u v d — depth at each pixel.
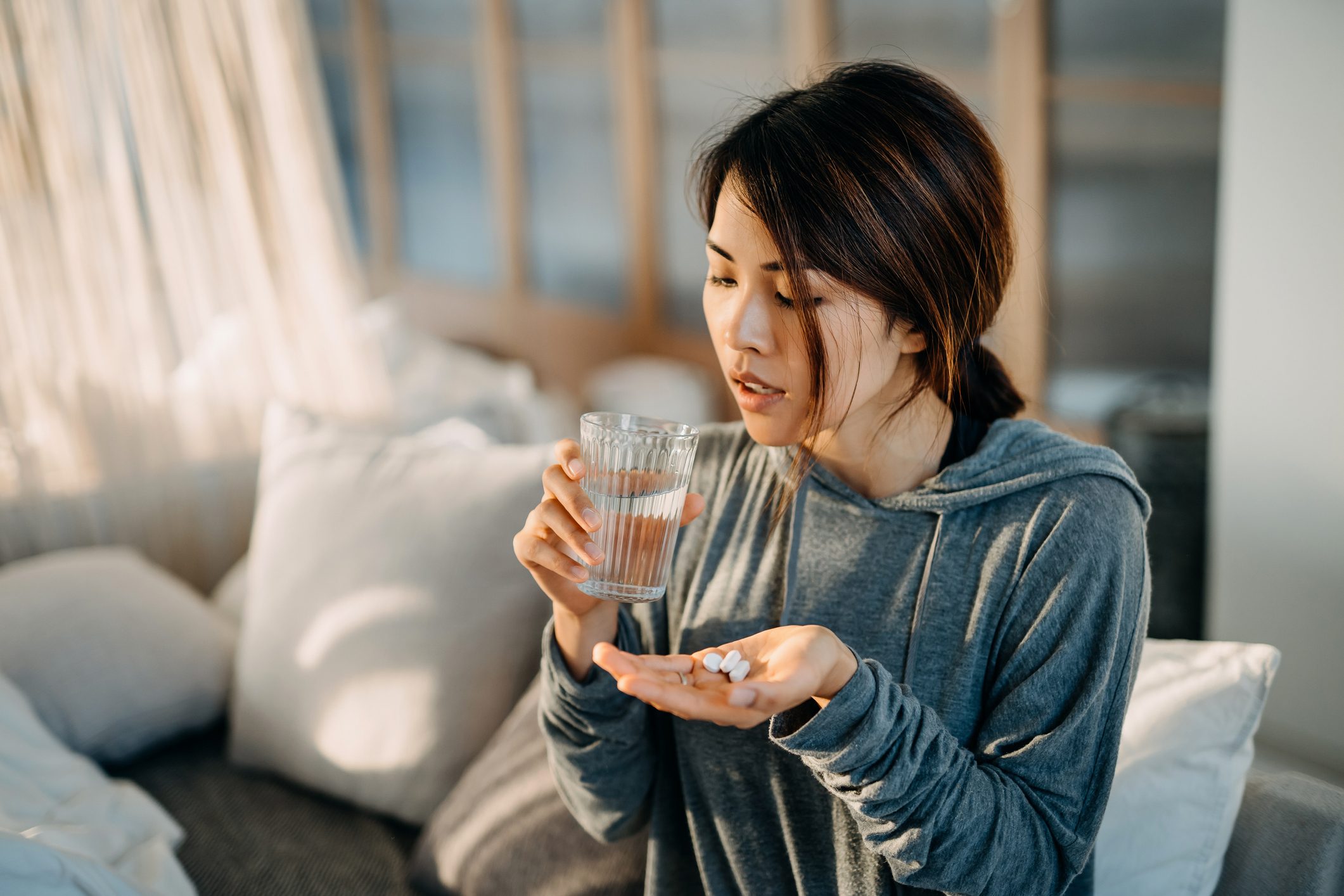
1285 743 1.71
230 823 1.37
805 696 0.66
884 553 0.88
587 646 0.89
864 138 0.73
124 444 1.79
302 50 1.87
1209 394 2.46
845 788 0.72
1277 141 1.60
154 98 1.75
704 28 3.50
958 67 2.86
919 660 0.84
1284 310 1.63
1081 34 2.57
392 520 1.44
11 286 1.67
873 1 3.05
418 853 1.25
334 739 1.38
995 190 0.78
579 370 4.10
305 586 1.46
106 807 1.24
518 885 1.14
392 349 3.06
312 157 1.90
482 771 1.26
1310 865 0.91
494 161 4.03
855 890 0.86
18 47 1.63
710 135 0.91
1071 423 2.70
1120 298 2.60
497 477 1.43
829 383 0.76
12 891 0.94
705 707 0.63
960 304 0.78
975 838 0.73
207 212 1.83
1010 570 0.83
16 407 1.70
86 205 1.71
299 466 1.56
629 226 3.83
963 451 0.90
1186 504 2.37
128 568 1.61
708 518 1.00
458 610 1.37
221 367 1.86
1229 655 1.00
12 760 1.25
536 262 4.16
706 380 3.74
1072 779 0.78
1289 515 1.68
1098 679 0.78
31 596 1.50
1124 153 2.54
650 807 1.04
